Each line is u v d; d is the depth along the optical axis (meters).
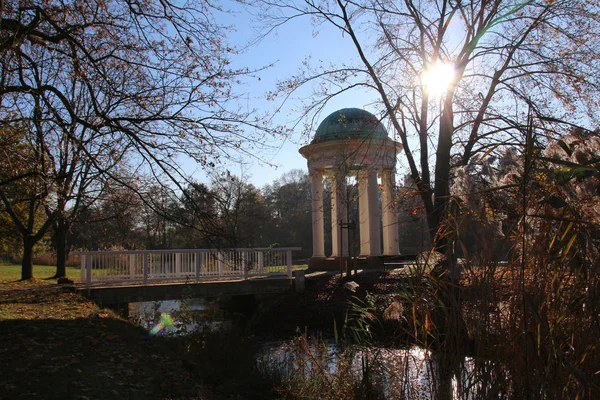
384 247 25.61
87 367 6.73
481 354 3.31
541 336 2.94
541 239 3.01
